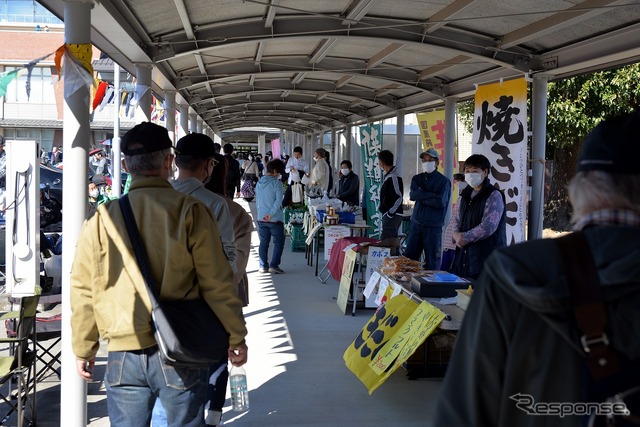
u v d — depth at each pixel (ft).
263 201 32.94
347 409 15.25
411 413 15.07
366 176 42.37
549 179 25.99
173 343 8.17
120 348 8.43
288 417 14.74
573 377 4.21
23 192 16.62
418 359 17.51
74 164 13.33
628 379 4.08
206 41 24.04
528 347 4.28
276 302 26.53
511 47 24.36
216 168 13.73
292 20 23.72
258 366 18.37
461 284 16.53
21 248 16.67
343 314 24.54
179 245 8.46
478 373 4.47
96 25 18.70
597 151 4.55
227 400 15.76
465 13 21.45
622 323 4.08
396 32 23.91
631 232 4.29
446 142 34.22
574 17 19.07
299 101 52.13
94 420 14.58
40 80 106.42
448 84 33.83
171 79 32.24
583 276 4.17
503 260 4.42
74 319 8.86
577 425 4.21
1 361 13.55
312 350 19.94
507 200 25.21
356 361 16.55
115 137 38.68
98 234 8.63
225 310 8.66
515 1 19.45
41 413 15.05
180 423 8.55
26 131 110.73
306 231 37.91
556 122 48.55
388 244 24.43
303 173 57.88
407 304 16.52
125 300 8.41
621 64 21.77
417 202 27.20
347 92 42.57
